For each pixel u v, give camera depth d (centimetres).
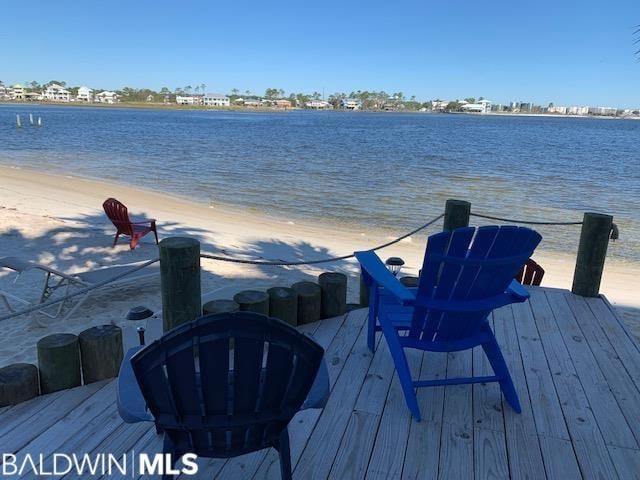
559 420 271
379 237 1117
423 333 280
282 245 988
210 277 733
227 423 177
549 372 325
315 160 2602
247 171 2116
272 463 231
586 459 240
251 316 164
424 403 283
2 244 857
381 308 312
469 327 277
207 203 1440
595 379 317
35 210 1188
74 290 634
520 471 230
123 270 604
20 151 2695
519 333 384
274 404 181
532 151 3709
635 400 293
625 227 1309
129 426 256
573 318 414
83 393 287
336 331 379
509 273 261
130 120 7238
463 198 1627
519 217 1386
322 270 826
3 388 270
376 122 9719
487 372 323
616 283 858
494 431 259
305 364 177
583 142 5044
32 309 342
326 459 233
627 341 372
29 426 255
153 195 1517
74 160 2338
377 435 252
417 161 2731
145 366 164
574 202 1623
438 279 253
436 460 235
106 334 301
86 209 1245
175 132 4722
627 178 2228
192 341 163
